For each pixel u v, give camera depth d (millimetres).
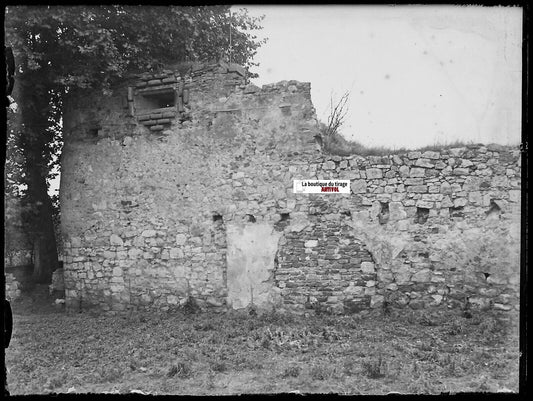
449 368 5285
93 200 9211
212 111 8609
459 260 7590
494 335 6629
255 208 8273
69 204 9367
